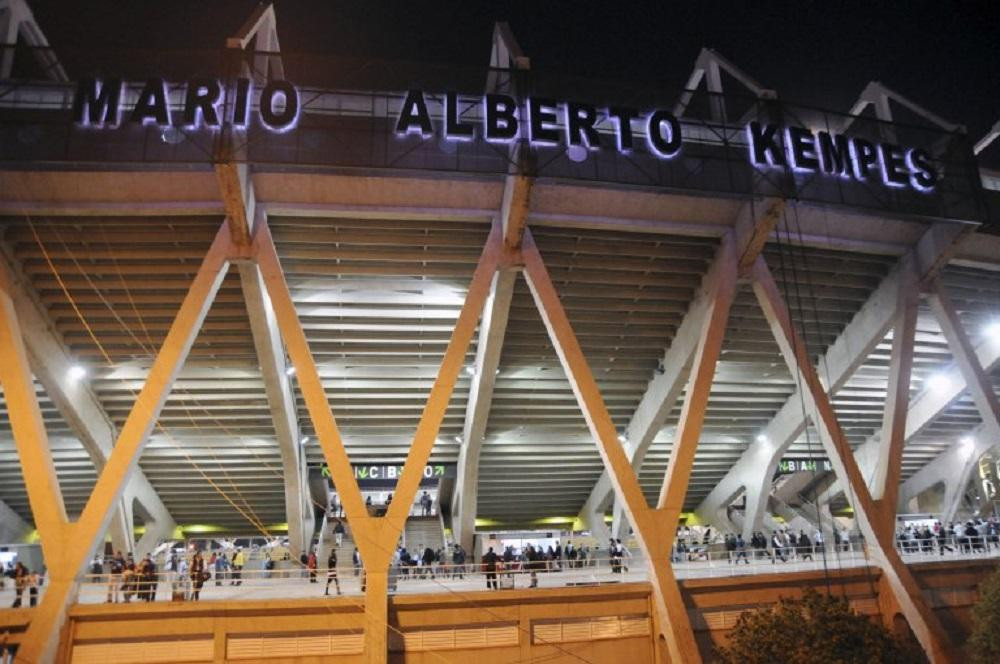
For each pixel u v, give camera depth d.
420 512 32.66
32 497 16.62
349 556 26.72
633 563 25.48
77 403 21.58
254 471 26.69
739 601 19.83
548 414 26.39
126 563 20.81
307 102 18.08
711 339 20.34
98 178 17.25
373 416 25.81
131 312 20.47
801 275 23.11
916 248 22.78
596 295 22.14
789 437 28.38
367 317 22.20
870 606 20.75
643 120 19.34
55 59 19.78
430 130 17.92
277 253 20.05
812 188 20.92
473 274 21.06
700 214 20.27
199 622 16.84
